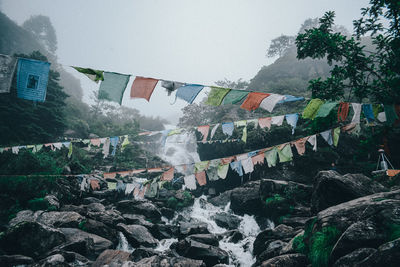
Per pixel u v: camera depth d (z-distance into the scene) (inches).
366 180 311.9
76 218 355.3
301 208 426.6
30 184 400.5
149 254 303.1
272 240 319.3
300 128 647.1
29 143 681.0
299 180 548.4
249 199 532.1
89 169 657.0
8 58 127.0
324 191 302.8
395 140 478.3
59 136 893.8
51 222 341.1
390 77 275.1
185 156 1451.8
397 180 315.3
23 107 752.3
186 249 321.4
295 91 1207.6
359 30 309.4
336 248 169.3
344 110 205.3
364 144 284.0
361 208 190.1
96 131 1233.4
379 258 137.0
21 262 244.8
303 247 221.1
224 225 506.0
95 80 145.9
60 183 466.3
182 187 754.2
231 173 724.7
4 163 435.2
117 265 265.0
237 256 351.9
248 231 479.8
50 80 908.0
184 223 446.9
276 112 897.5
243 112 1155.9
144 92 155.6
